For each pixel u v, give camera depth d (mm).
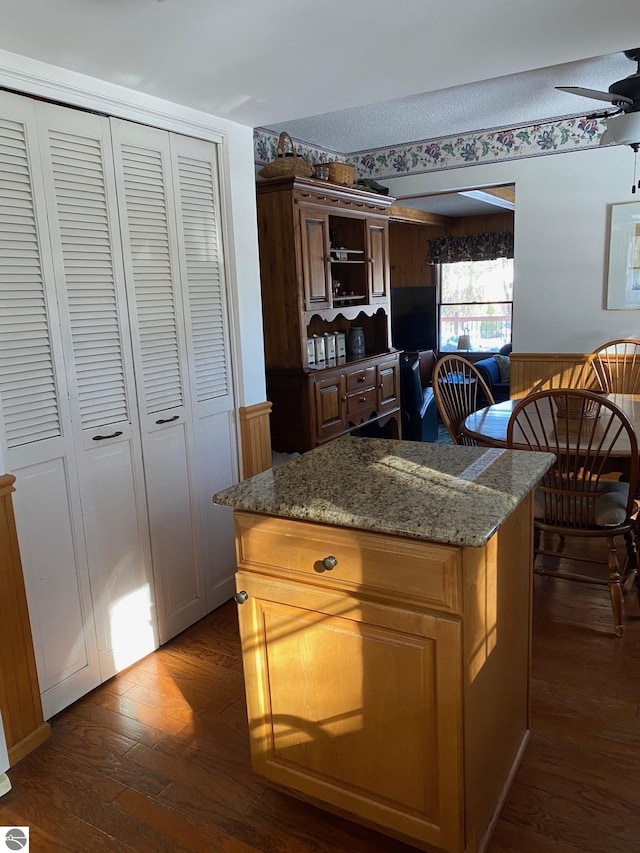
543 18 1842
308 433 3879
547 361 4758
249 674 1695
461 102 3822
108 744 2053
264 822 1728
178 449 2631
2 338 1938
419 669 1430
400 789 1526
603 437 2387
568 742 1962
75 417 2186
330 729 1599
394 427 5078
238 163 2793
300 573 1546
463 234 8828
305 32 1854
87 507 2256
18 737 2002
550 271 4652
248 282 2902
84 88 2102
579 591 2912
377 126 4266
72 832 1720
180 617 2705
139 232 2375
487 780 1594
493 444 2770
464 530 1312
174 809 1782
